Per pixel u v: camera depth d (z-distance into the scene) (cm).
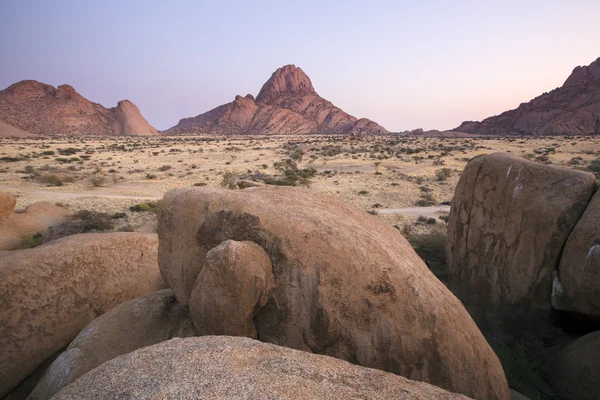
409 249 656
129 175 5316
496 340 847
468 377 483
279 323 506
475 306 1014
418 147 9612
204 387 279
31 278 687
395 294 492
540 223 832
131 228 2642
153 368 309
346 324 486
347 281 495
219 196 605
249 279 480
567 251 774
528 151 7394
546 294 828
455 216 1135
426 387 334
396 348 476
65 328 708
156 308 636
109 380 300
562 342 776
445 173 5003
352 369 338
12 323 644
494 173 980
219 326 486
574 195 802
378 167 6072
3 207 2003
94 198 3662
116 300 795
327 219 567
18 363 639
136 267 859
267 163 6869
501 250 938
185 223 602
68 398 290
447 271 1230
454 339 488
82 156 7356
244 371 304
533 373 701
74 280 743
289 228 530
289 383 293
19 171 5181
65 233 2139
